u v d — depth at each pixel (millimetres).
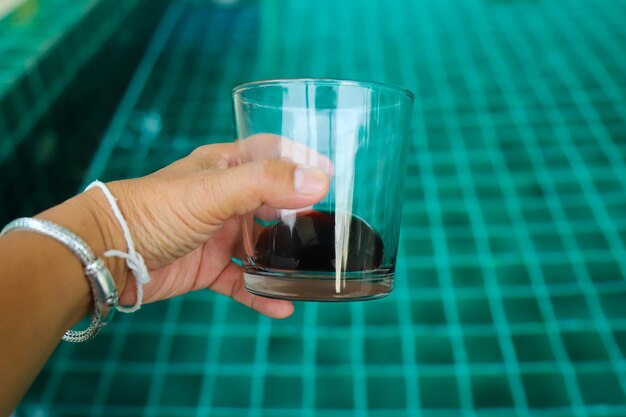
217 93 1153
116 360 728
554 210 914
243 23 1377
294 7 1434
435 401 695
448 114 1090
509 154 1006
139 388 702
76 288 262
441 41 1297
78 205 286
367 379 717
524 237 877
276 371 727
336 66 1229
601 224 891
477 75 1186
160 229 303
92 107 982
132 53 1187
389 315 788
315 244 286
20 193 721
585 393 695
